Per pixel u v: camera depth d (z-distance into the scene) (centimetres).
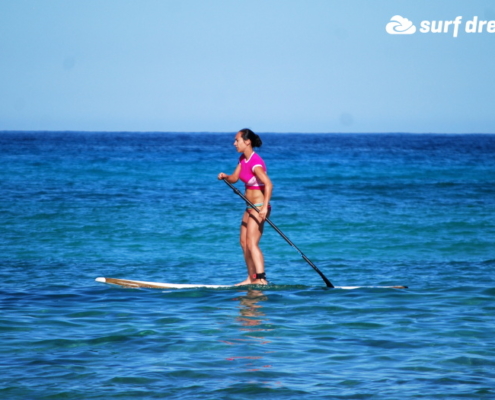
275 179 7681
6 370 1112
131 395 995
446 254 2739
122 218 3788
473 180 7538
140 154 14438
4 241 2977
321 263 2500
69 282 2025
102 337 1334
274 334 1362
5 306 1636
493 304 1670
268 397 988
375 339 1324
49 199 4725
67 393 1002
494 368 1130
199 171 8744
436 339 1323
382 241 3086
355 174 8662
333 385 1041
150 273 2261
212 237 3167
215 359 1181
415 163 11638
